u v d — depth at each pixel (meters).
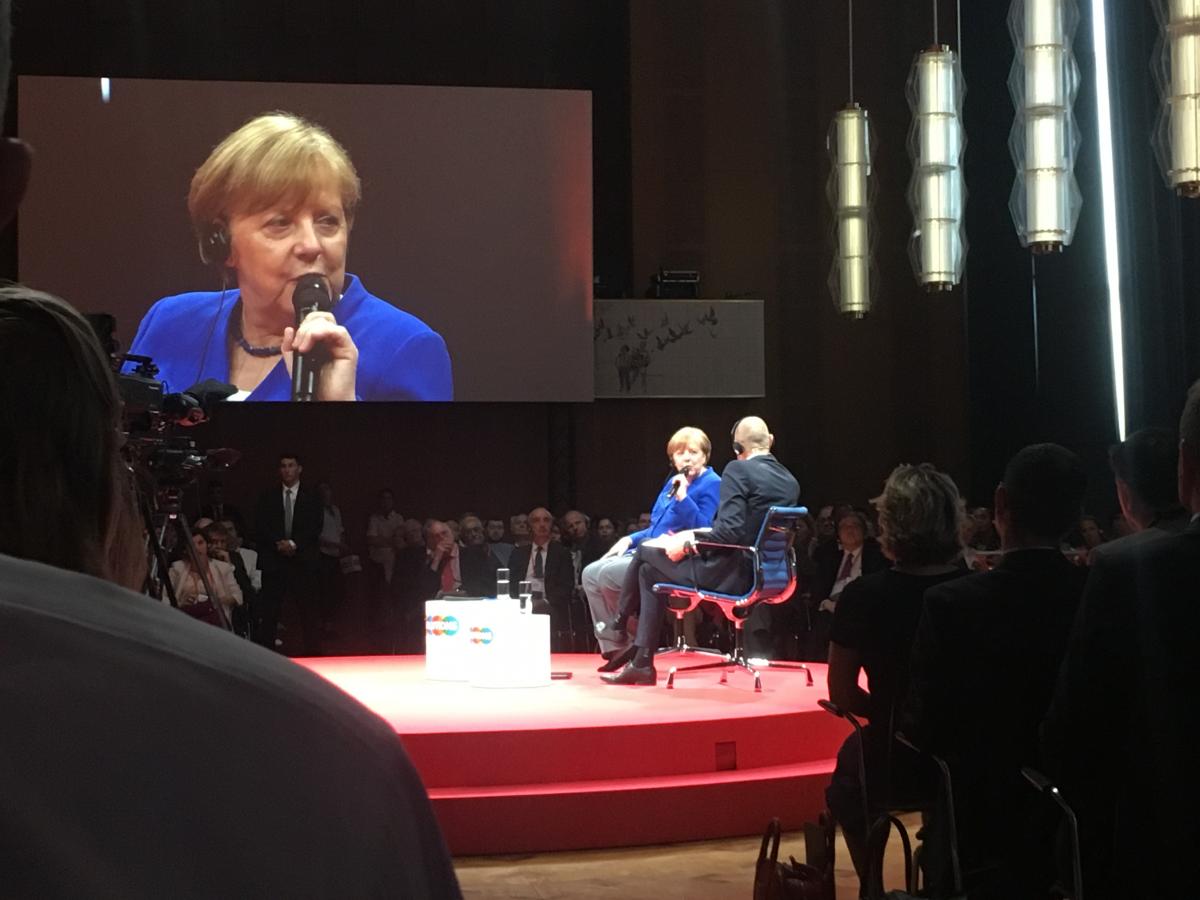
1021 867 2.18
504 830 4.37
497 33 11.54
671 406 11.34
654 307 10.90
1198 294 8.77
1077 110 9.68
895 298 11.71
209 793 0.35
